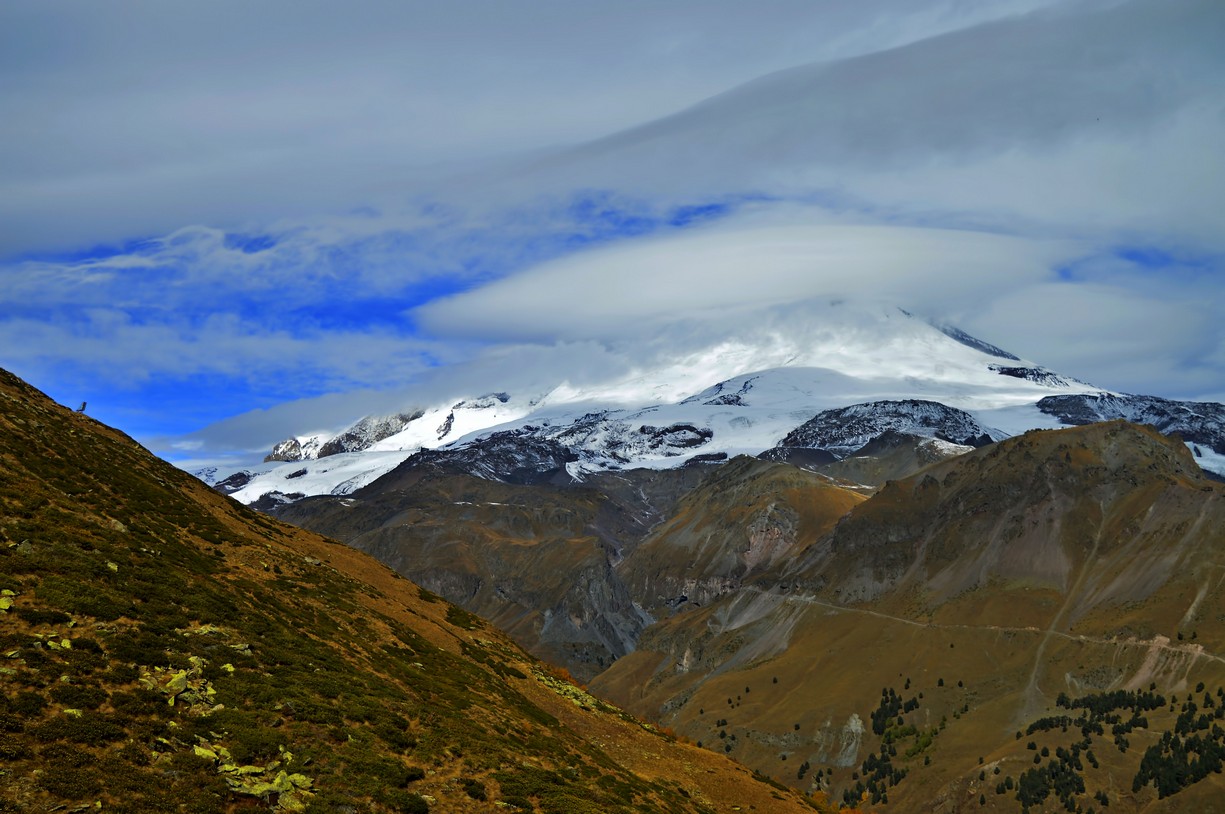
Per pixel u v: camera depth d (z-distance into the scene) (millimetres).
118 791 46281
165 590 67688
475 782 62156
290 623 76750
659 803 76125
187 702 56188
